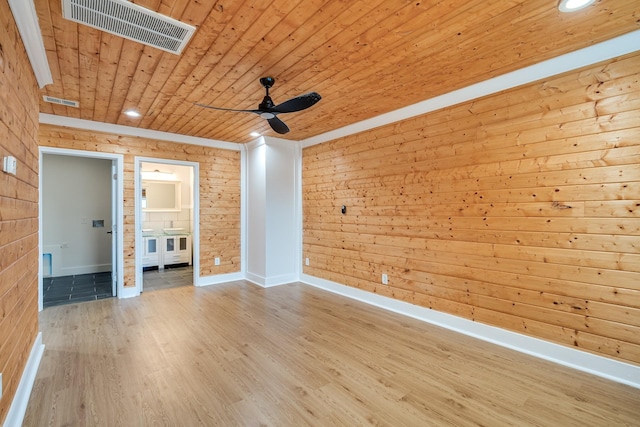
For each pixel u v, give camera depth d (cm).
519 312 272
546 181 255
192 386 221
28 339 225
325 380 229
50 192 564
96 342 292
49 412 191
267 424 182
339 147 451
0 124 152
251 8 183
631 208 217
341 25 200
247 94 314
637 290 216
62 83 286
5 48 159
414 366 248
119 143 436
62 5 176
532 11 187
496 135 284
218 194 528
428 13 189
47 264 561
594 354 233
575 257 241
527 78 263
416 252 353
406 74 273
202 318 356
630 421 184
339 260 457
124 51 230
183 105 346
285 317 359
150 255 627
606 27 206
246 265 552
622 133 220
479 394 211
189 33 206
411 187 356
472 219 303
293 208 529
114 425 180
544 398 206
